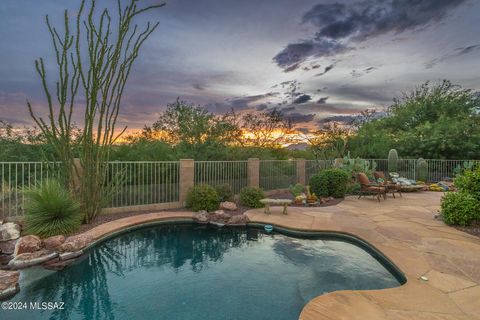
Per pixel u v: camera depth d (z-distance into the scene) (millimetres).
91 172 6781
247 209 8586
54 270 4453
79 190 6676
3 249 4902
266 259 5039
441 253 4672
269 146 16594
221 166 10250
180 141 12633
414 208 8703
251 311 3279
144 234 6633
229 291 3801
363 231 6094
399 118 23047
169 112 13570
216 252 5449
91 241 5414
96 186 6848
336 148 17781
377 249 4977
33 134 8875
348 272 4406
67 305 3455
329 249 5535
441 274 3844
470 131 16734
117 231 6348
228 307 3373
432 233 5883
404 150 17734
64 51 6059
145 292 3805
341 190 10562
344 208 8727
